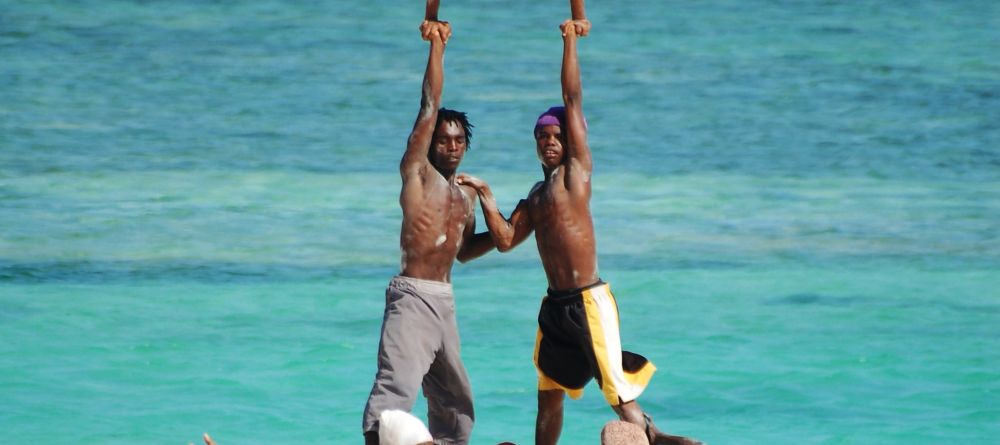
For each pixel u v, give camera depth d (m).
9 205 80.38
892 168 98.19
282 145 102.00
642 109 116.75
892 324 57.81
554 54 134.75
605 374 28.25
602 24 151.00
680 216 82.00
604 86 125.00
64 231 74.38
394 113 114.19
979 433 42.16
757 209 84.44
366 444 28.38
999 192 90.44
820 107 118.38
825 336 55.53
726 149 103.75
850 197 88.50
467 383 30.02
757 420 43.66
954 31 149.88
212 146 100.94
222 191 86.38
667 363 51.09
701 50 140.25
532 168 94.25
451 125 29.53
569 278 28.72
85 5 154.00
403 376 28.56
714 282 65.88
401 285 29.31
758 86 126.06
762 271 68.38
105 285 63.12
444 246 29.45
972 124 112.50
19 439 40.09
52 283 63.28
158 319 57.03
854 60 136.50
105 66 127.62
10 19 144.88
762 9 161.50
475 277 66.62
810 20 155.38
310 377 48.50
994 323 58.00
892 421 43.53
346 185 89.19
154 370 49.00
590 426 42.59
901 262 70.69
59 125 105.81
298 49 137.00
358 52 136.25
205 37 141.00
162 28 144.38
